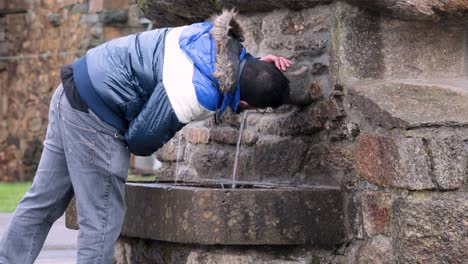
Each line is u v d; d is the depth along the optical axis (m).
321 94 8.35
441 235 7.13
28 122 31.88
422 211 7.19
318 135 8.48
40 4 30.98
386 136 7.50
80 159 7.66
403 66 8.24
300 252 8.09
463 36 8.37
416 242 7.20
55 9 30.27
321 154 8.40
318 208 7.98
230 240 7.73
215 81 7.50
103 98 7.54
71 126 7.64
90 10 28.81
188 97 7.43
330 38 8.27
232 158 9.62
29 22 31.55
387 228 7.56
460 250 7.07
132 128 7.55
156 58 7.51
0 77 33.00
